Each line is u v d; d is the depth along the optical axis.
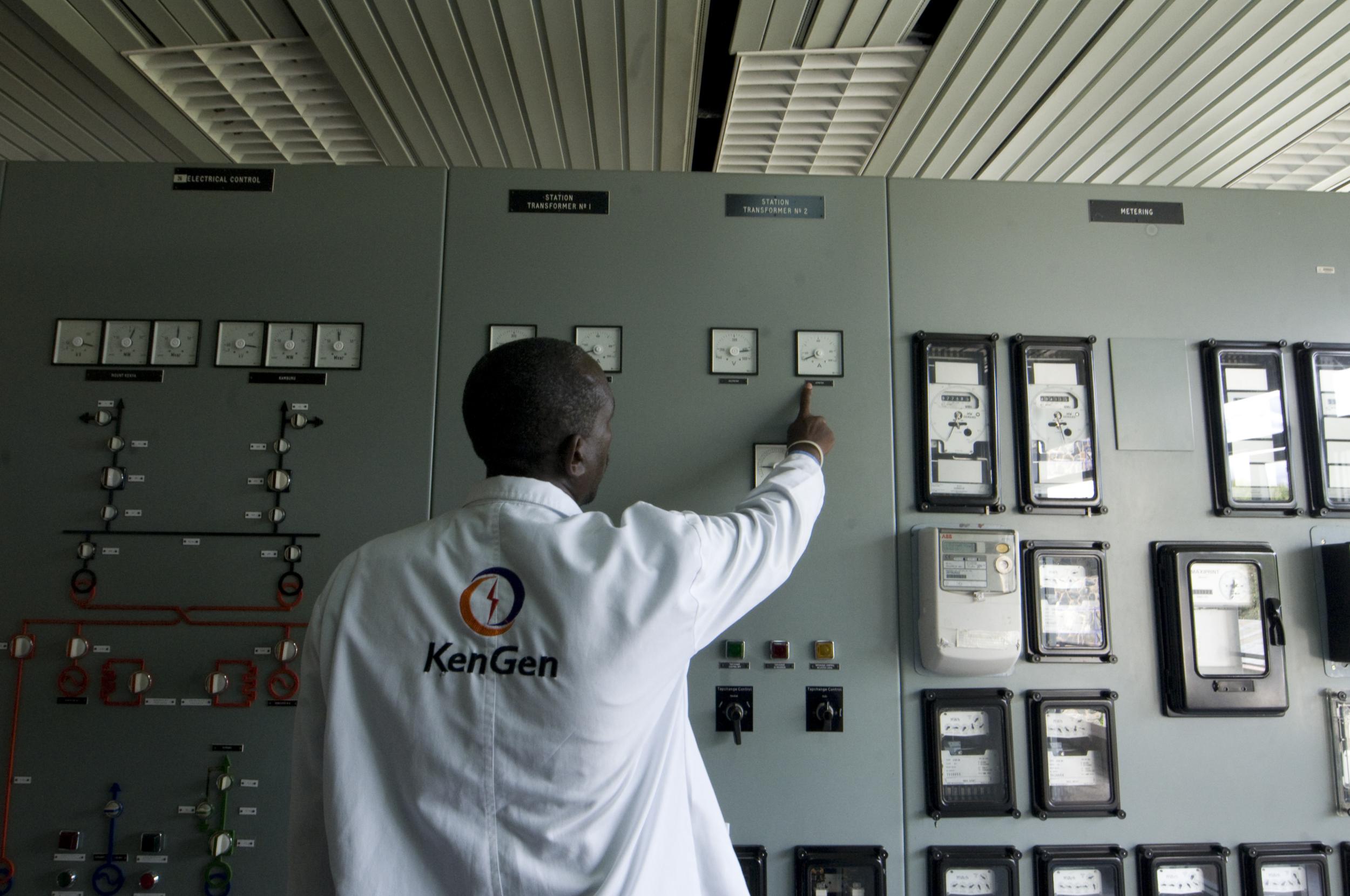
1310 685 1.82
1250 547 1.82
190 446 1.79
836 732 1.74
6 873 1.64
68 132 3.06
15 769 1.67
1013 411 1.88
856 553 1.81
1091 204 1.96
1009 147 3.10
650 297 1.87
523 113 2.89
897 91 2.81
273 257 1.86
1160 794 1.75
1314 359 1.91
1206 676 1.75
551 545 0.91
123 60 2.60
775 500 1.15
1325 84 2.64
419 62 2.57
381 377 1.82
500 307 1.86
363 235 1.87
